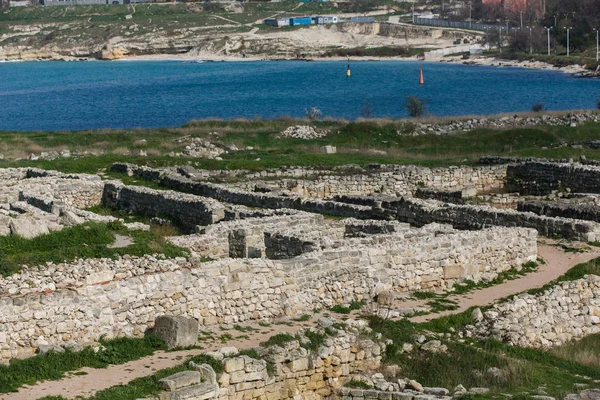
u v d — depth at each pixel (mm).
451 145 89438
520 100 173500
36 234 37406
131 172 68500
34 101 198250
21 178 65250
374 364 30531
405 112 159375
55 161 72625
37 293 29906
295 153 82000
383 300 36500
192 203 53875
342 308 35562
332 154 81625
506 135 91062
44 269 30859
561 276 40906
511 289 39344
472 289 39531
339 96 190750
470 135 91938
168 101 188875
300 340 29438
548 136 90875
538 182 68875
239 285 33312
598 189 65188
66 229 37000
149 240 35438
